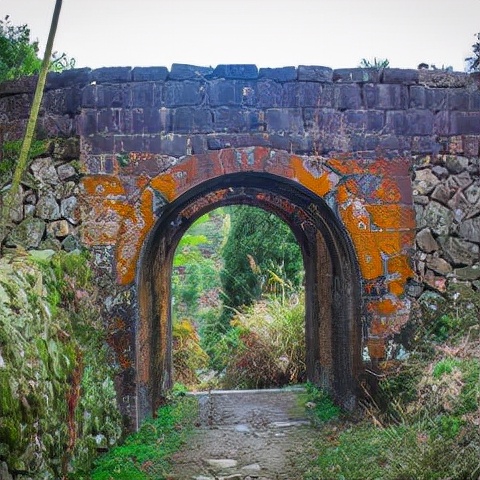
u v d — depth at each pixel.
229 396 9.46
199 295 16.55
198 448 6.75
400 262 6.81
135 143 6.74
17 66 9.23
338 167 6.81
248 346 11.52
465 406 5.32
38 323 4.96
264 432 7.38
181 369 12.16
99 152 6.74
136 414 6.66
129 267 6.66
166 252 9.01
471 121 6.98
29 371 4.49
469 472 4.55
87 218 6.70
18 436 4.04
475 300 6.75
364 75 6.86
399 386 6.50
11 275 4.91
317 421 7.64
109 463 5.86
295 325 11.43
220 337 14.23
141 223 6.70
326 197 6.81
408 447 5.20
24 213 6.79
